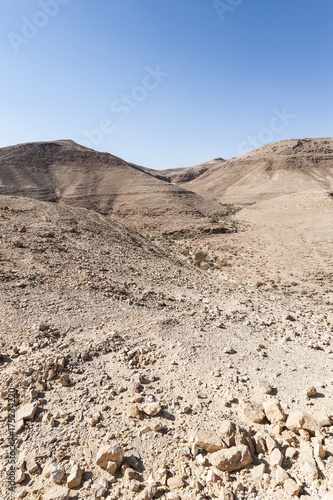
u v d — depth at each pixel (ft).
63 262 35.09
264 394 16.88
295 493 10.75
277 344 24.62
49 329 20.33
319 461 12.09
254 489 10.98
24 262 31.91
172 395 16.05
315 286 69.62
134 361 18.53
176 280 42.83
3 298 23.39
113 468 11.22
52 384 15.55
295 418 14.05
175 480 11.09
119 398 15.23
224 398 16.17
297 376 19.31
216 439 12.66
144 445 12.69
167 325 24.32
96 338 20.26
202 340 22.82
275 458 12.11
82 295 27.20
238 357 21.07
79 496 10.23
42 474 10.89
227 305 35.37
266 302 42.78
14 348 17.78
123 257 46.85
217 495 10.59
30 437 12.35
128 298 29.12
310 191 229.45
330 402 16.44
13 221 47.03
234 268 85.15
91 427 13.23
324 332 31.35
